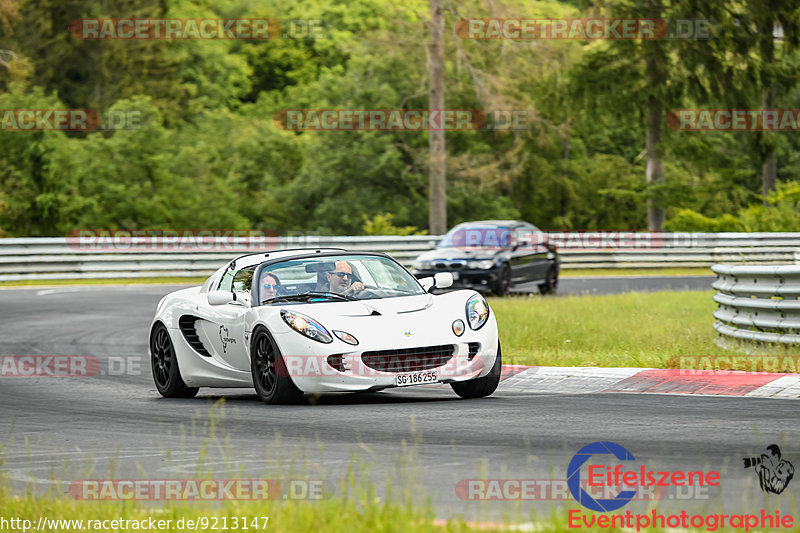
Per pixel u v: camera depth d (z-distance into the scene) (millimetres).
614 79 100062
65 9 138125
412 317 21000
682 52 98000
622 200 134625
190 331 24047
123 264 63625
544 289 55625
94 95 138625
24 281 61062
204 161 117688
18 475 14891
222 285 24328
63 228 106625
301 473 14055
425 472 13852
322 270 23031
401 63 118312
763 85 98938
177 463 15250
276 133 133500
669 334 31641
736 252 72500
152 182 112312
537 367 24219
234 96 161875
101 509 11930
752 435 15875
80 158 110000
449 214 121500
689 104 105438
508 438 16328
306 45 170375
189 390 24359
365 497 11656
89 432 18609
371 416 19125
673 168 133000
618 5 96688
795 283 25844
